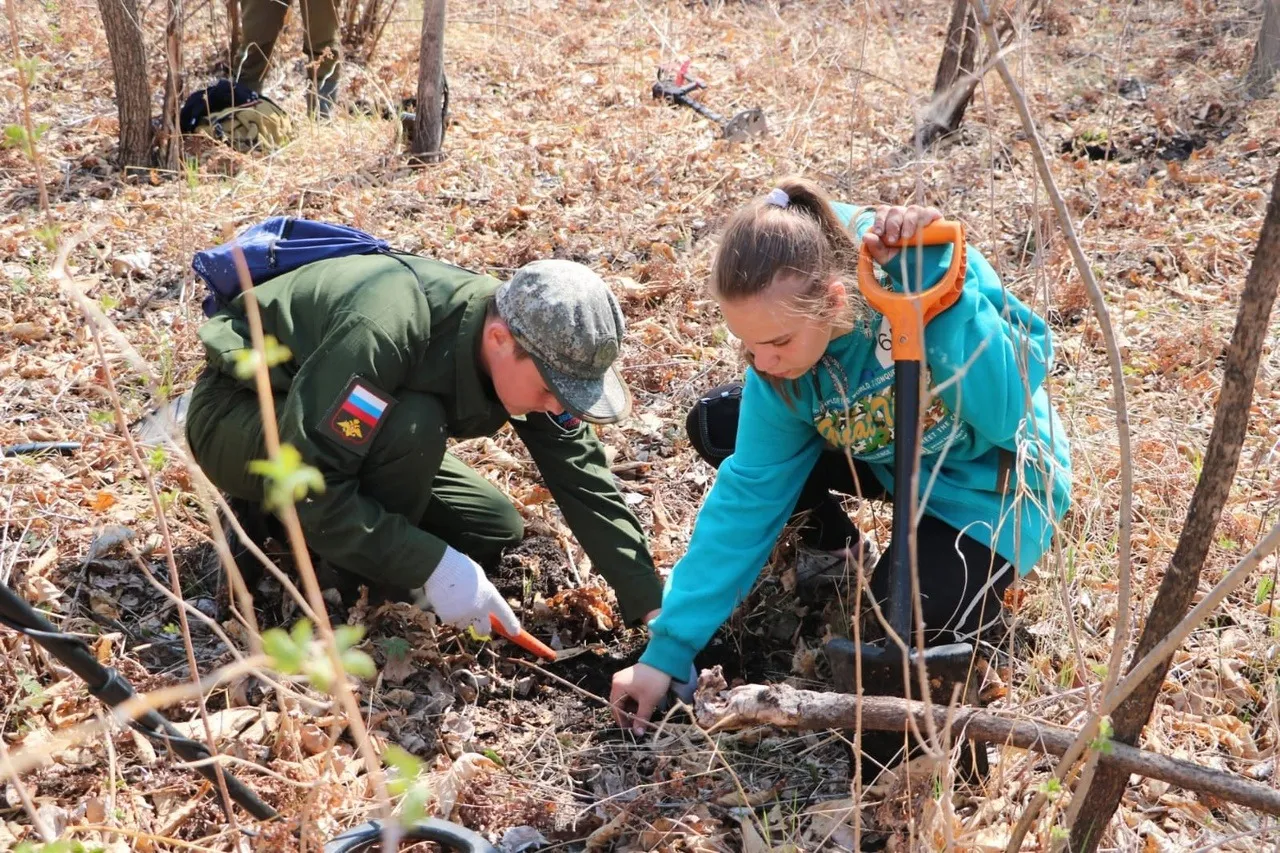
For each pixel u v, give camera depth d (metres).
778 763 2.42
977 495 2.41
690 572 2.49
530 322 2.37
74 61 6.02
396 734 2.48
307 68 5.84
